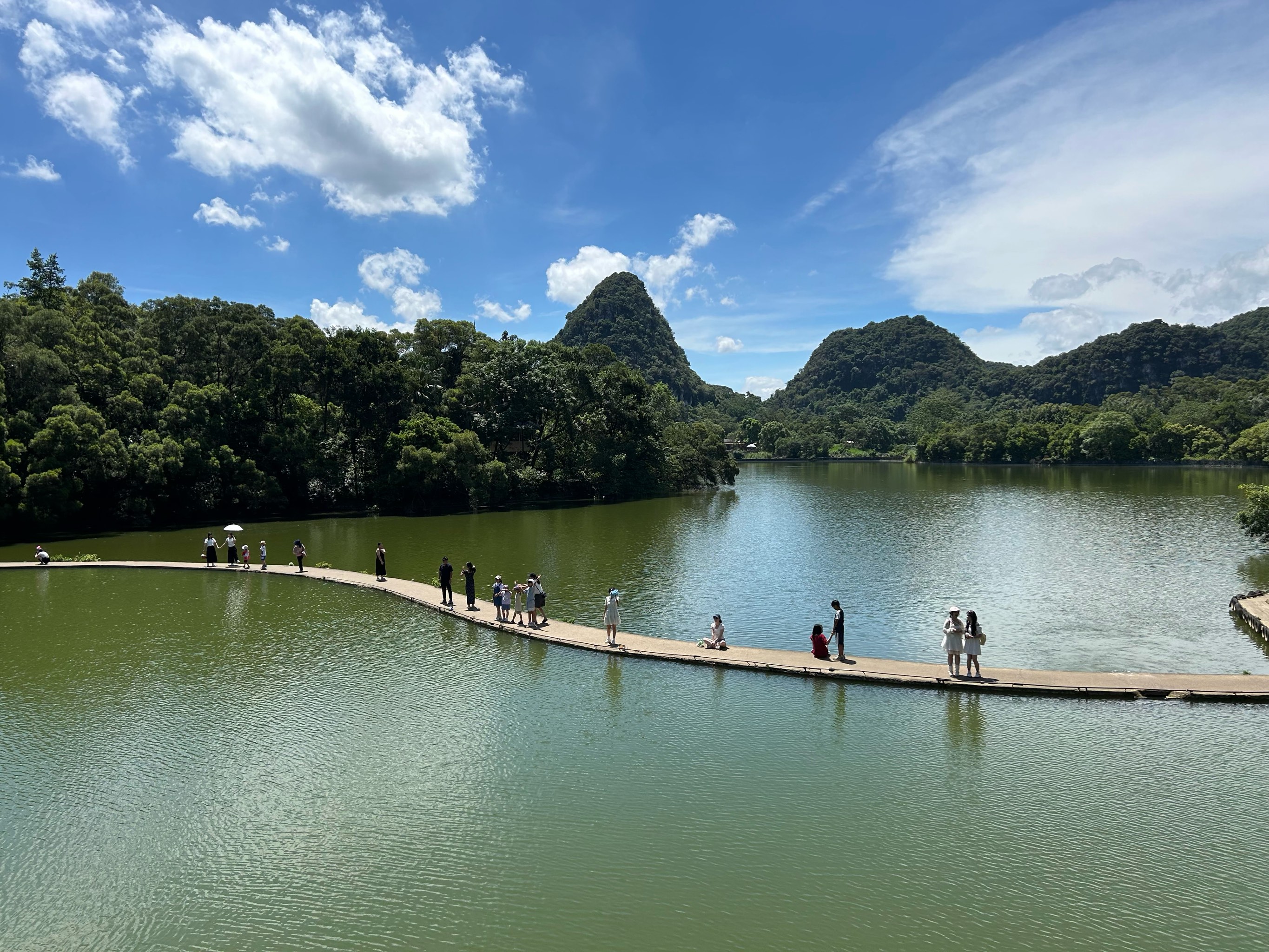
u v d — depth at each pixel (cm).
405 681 2109
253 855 1280
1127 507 6869
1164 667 2338
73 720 1847
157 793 1489
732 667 2184
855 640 2641
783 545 4850
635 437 8475
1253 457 12194
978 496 8419
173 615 2844
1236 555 4262
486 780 1527
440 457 6888
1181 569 3881
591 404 8356
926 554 4444
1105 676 2020
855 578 3734
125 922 1116
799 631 2753
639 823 1363
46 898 1174
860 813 1390
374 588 3297
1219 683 1955
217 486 6044
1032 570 3900
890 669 2098
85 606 2998
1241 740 1684
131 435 5800
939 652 2503
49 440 4978
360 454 7344
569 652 2362
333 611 2920
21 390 5194
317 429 7044
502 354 8044
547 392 7944
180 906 1152
